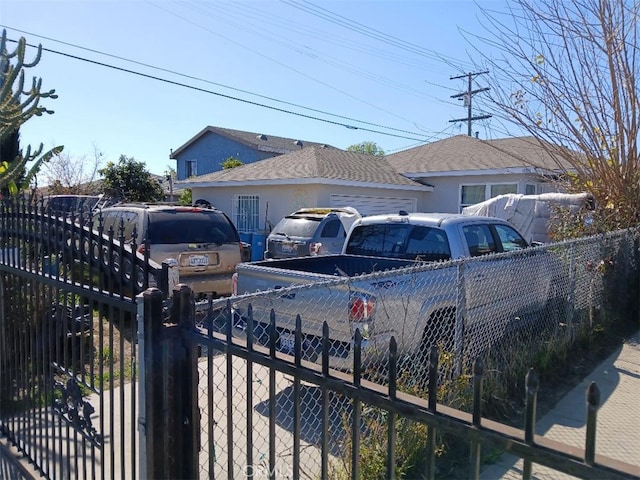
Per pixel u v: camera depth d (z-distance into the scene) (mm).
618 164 7508
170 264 2258
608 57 7211
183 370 2160
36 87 5895
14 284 3484
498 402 4137
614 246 6906
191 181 19469
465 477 3131
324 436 1743
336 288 3963
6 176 5195
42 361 3170
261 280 4727
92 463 2672
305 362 1855
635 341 6293
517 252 4828
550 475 3148
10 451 3559
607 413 4117
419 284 4203
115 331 6012
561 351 5348
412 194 18078
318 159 17312
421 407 1495
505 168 15281
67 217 2871
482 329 4539
